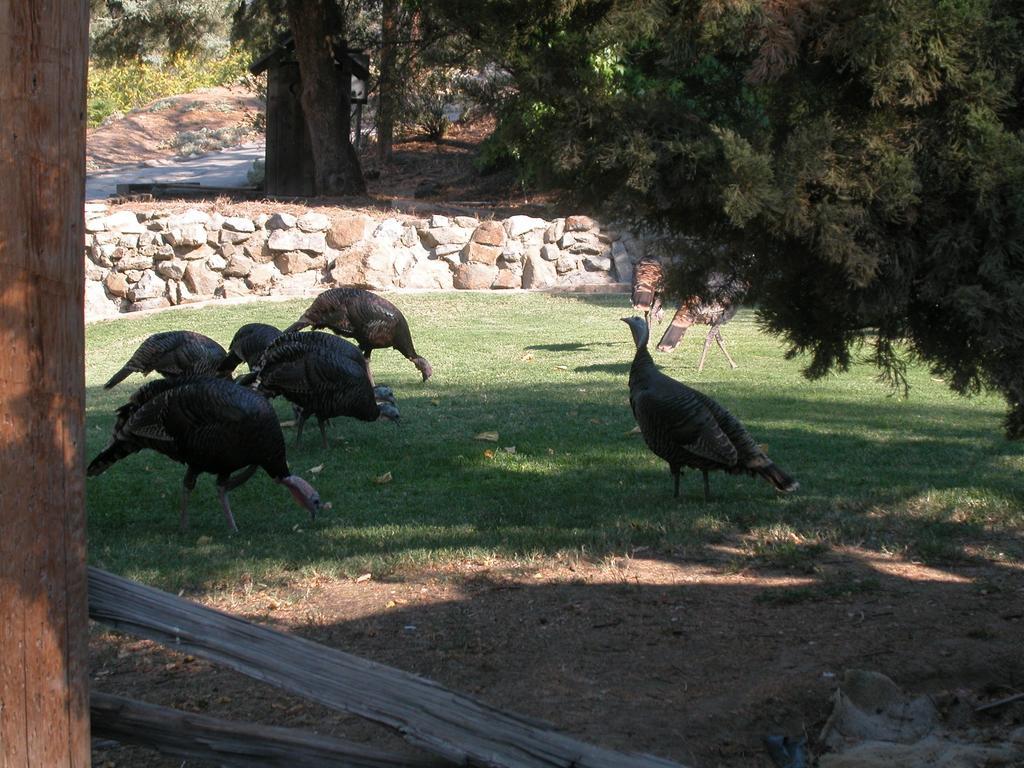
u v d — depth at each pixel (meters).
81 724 3.38
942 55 5.62
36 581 3.24
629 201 6.11
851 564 8.23
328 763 3.69
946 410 15.20
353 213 28.19
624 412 14.73
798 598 7.45
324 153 30.56
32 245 3.17
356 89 30.70
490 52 6.39
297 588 7.85
